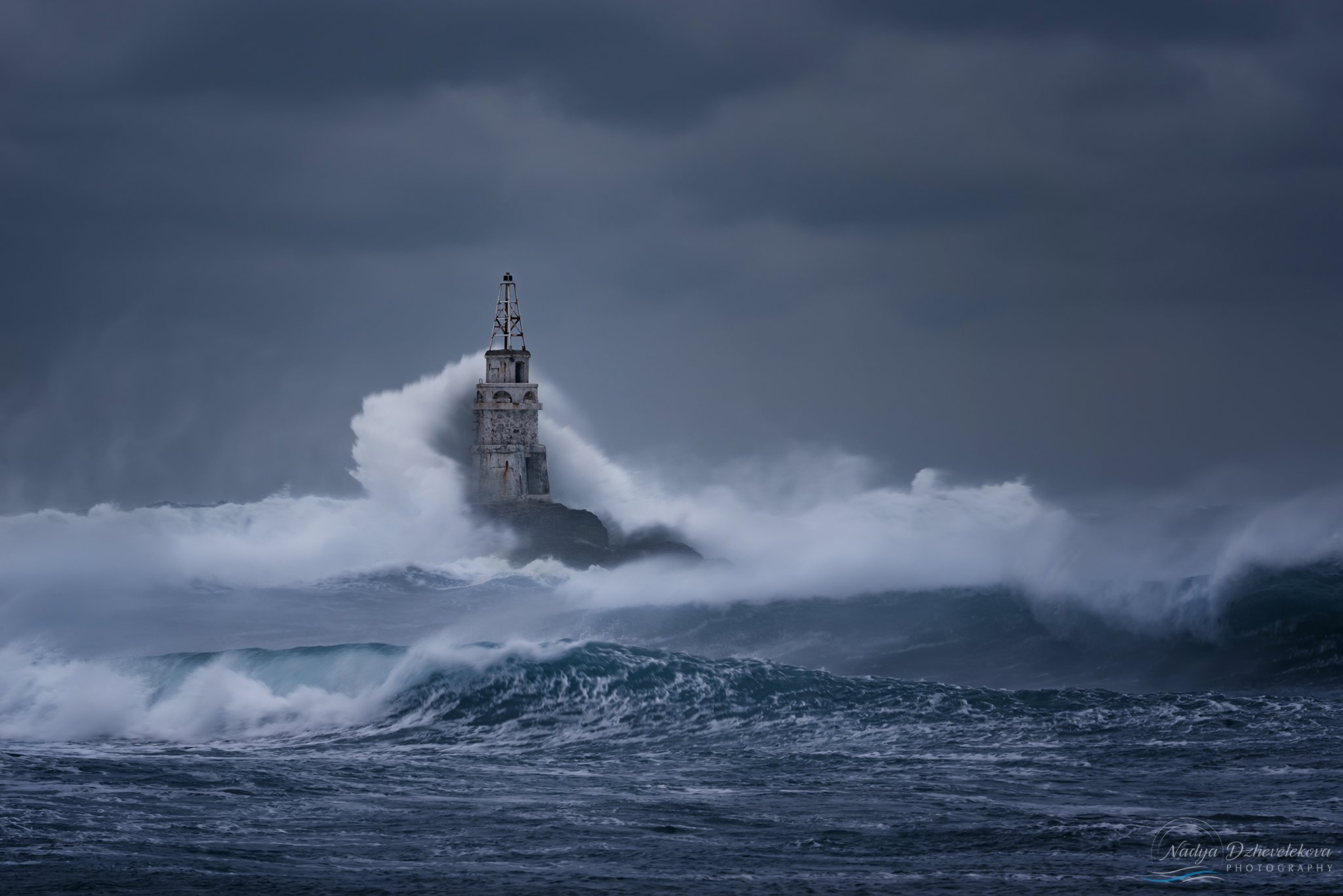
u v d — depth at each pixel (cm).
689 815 9638
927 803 9969
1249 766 11044
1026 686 16250
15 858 8200
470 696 13938
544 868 8181
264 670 14838
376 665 14600
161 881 7788
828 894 7669
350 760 12000
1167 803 9838
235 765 11412
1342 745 11738
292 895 7575
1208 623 17700
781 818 9512
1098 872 8081
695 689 14038
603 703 13812
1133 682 16288
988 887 7806
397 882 7850
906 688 14112
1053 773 11000
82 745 12875
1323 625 17150
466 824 9338
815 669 17425
